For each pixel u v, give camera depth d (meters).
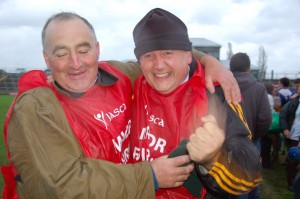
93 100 2.03
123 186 1.65
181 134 2.03
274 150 7.73
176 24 2.05
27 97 1.81
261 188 5.97
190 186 1.96
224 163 1.72
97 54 2.08
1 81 35.91
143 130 2.13
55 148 1.68
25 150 1.82
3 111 17.02
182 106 2.05
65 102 1.98
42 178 1.63
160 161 1.75
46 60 2.06
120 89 2.17
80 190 1.60
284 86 9.26
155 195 1.84
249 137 1.92
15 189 2.04
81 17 2.03
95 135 1.95
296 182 3.07
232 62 4.31
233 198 1.82
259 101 4.13
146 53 2.06
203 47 21.95
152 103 2.12
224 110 1.94
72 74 1.99
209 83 2.04
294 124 6.14
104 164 1.71
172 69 2.04
